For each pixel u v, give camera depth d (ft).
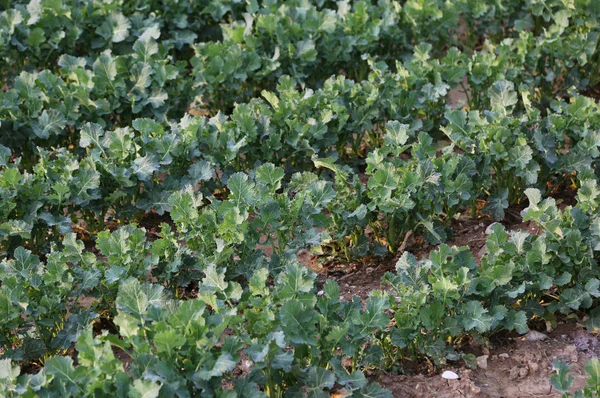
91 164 16.49
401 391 14.07
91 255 14.84
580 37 19.19
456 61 18.61
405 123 18.03
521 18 21.22
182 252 15.06
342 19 20.12
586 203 15.31
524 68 19.20
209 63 18.99
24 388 12.92
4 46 19.35
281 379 13.57
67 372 13.06
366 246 16.16
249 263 15.11
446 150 16.48
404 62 19.63
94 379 12.92
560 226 15.07
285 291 13.82
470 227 16.88
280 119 17.33
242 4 21.06
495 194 16.93
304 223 15.39
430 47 18.76
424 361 14.48
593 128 17.06
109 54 18.26
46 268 14.97
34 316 14.35
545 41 19.15
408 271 14.57
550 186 17.56
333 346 13.70
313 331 13.57
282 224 15.25
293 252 15.12
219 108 19.39
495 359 14.53
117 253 14.78
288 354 13.33
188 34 20.61
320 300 13.84
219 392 13.04
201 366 13.02
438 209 16.20
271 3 20.20
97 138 16.76
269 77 19.21
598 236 14.92
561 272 15.02
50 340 14.67
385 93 18.03
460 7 20.75
